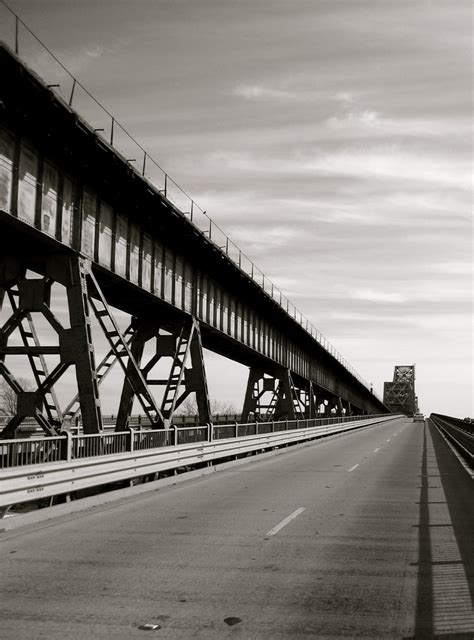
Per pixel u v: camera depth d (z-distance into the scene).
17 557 8.55
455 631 5.69
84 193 18.94
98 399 17.50
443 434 54.78
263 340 44.06
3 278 18.16
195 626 5.78
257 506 13.34
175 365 26.33
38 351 17.56
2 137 15.29
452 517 11.91
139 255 23.00
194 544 9.41
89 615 6.09
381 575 7.61
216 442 22.28
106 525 11.09
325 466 23.48
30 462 11.78
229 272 31.84
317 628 5.75
